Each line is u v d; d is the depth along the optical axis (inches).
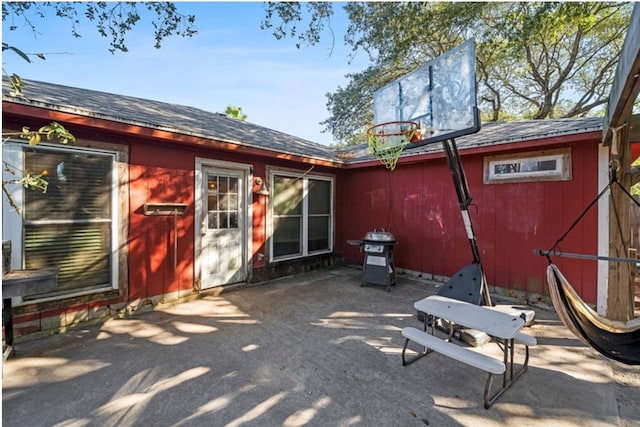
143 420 78.4
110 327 139.9
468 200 143.7
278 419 79.0
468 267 147.3
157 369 103.1
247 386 93.6
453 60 134.1
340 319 151.6
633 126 132.3
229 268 205.3
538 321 151.1
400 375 100.2
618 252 137.9
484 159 197.6
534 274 177.0
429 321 141.3
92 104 149.6
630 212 136.1
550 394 90.0
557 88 488.7
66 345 121.2
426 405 84.8
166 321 147.6
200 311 162.6
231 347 120.0
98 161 147.1
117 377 98.1
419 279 231.9
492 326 91.9
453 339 129.1
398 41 371.9
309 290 203.9
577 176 161.8
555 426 76.6
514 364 108.0
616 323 105.5
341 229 287.0
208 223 193.8
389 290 201.9
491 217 194.9
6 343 110.0
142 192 161.5
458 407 84.0
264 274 224.7
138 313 158.9
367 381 96.7
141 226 161.6
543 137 159.6
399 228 245.8
